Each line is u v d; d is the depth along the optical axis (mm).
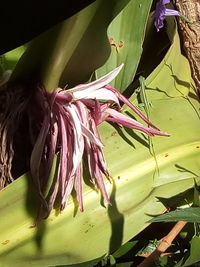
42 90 337
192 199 356
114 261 334
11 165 339
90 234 322
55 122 322
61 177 312
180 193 347
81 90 326
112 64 401
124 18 398
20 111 335
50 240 316
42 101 330
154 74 394
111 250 324
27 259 315
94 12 310
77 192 317
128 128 354
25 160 344
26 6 221
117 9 314
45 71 335
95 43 333
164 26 432
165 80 399
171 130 374
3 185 333
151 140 357
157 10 382
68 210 320
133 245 356
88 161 325
